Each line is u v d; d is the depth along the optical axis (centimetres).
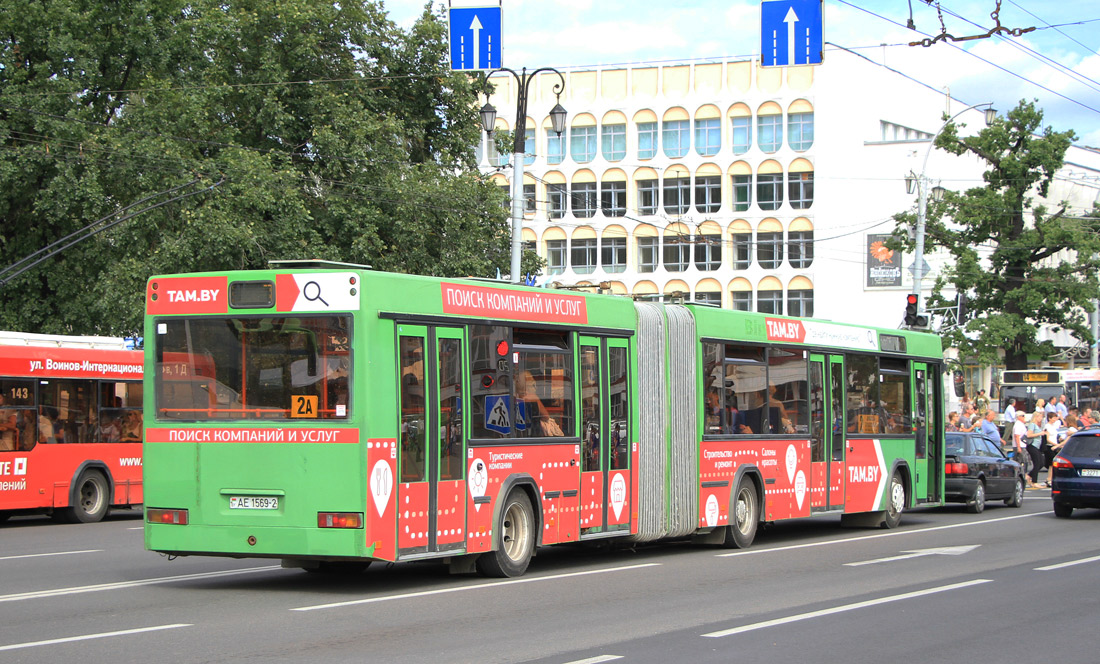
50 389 2295
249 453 1192
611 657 875
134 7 3544
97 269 3444
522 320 1383
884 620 1071
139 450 2500
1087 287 4562
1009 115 4606
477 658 860
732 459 1748
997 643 969
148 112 3344
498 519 1326
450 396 1268
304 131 3619
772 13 1919
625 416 1555
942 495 2323
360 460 1154
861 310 7156
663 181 7550
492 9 2208
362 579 1334
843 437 2012
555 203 7694
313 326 1184
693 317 1700
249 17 3491
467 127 3953
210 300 1225
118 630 970
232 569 1444
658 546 1784
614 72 7638
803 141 7325
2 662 833
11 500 2195
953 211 4612
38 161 3309
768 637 975
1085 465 2300
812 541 1867
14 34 3453
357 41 3719
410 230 3472
